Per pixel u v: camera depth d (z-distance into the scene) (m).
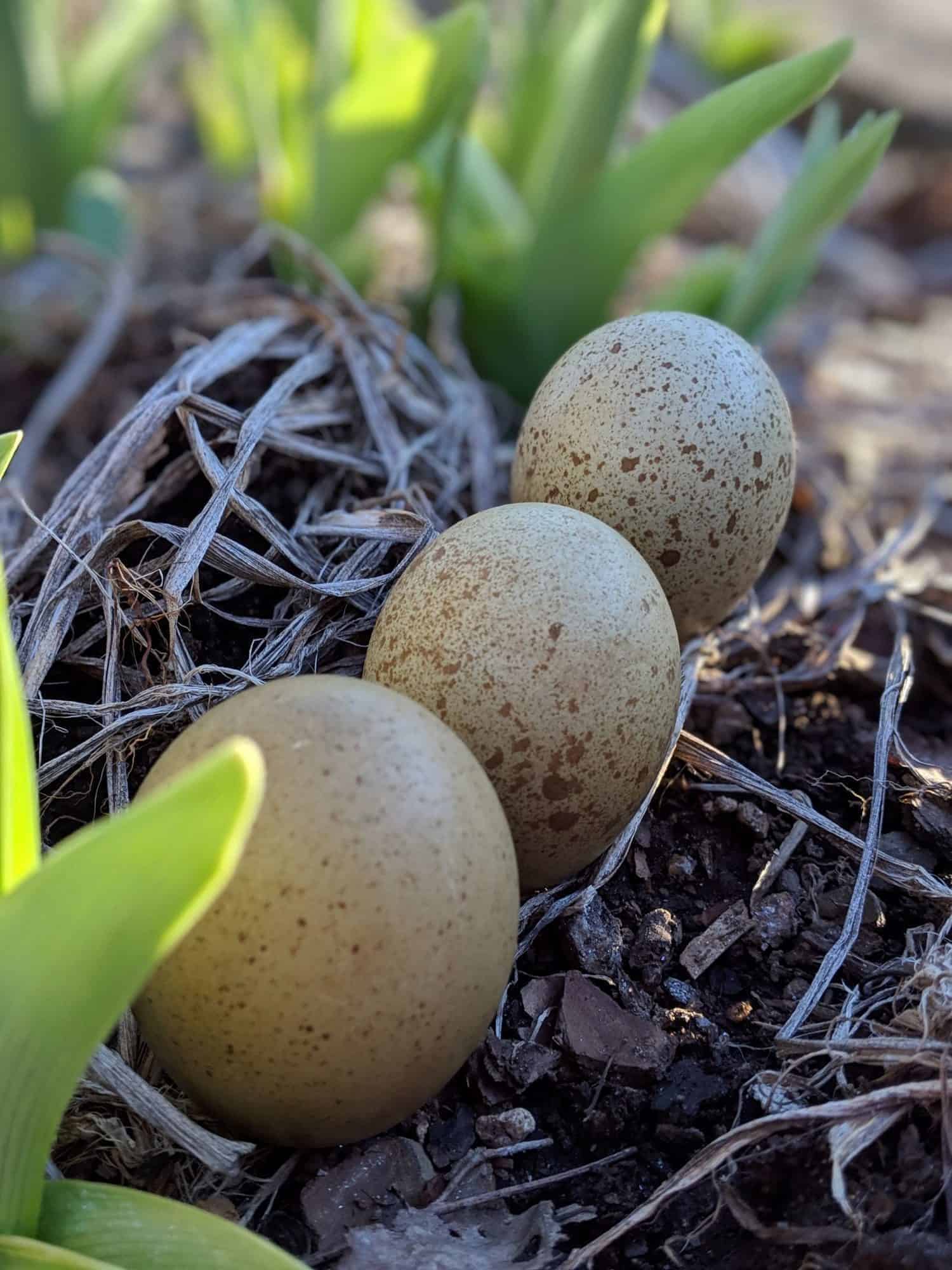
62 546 0.10
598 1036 0.08
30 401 0.17
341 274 0.15
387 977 0.07
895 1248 0.07
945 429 0.16
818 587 0.13
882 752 0.10
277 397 0.11
